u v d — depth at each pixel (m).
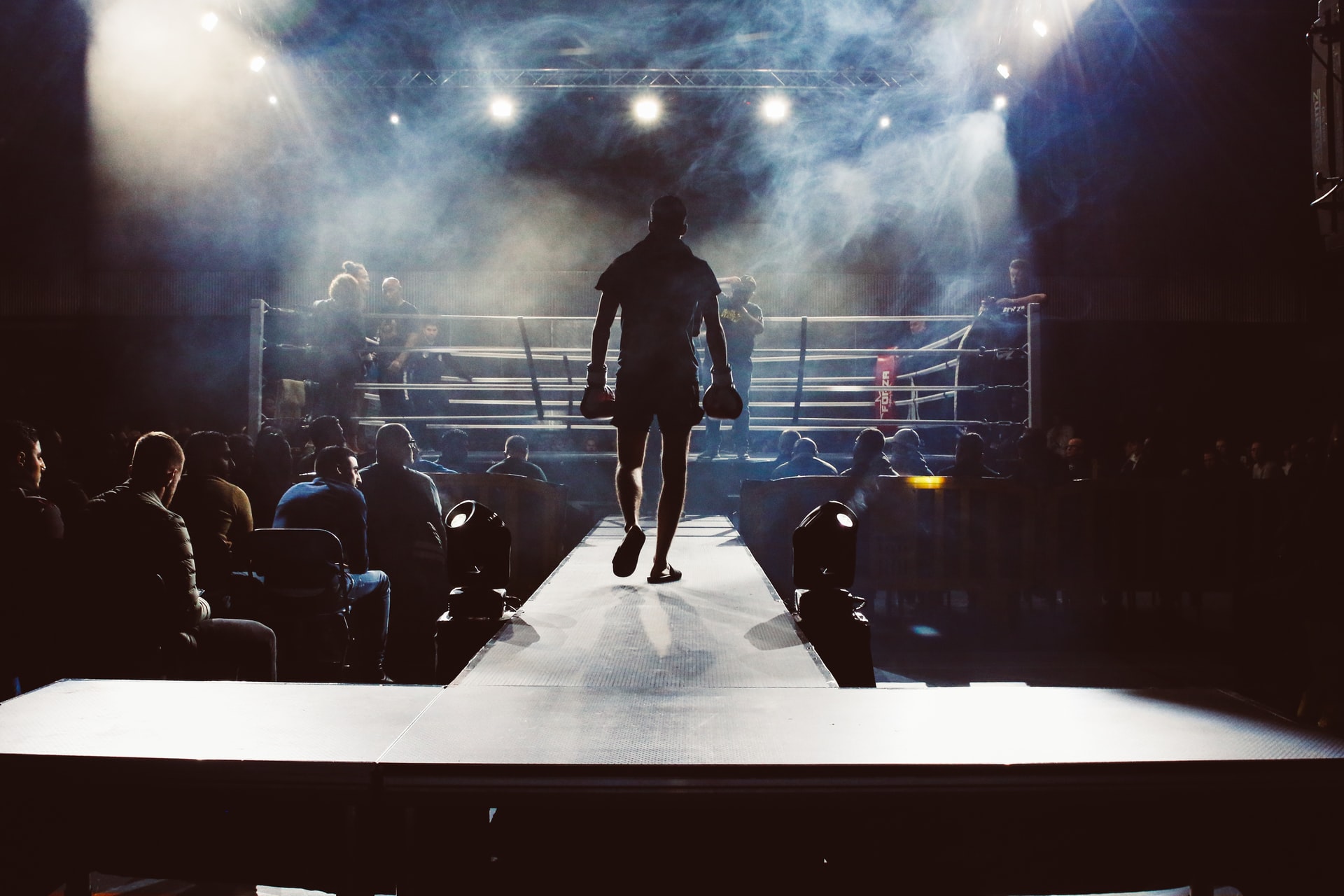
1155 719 1.73
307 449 7.59
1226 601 8.45
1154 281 16.14
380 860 1.60
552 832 1.61
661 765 1.47
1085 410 16.33
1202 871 1.57
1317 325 15.89
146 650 3.24
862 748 1.55
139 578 3.22
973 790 1.47
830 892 1.58
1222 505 6.67
